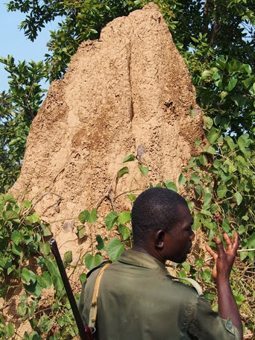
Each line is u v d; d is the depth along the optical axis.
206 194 3.15
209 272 3.01
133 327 1.62
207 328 1.60
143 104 3.27
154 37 3.34
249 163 3.28
